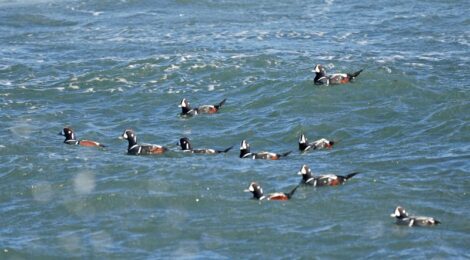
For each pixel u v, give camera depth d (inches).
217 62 2022.6
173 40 2284.7
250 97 1824.6
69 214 1274.6
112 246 1173.7
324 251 1139.9
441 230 1187.3
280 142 1599.4
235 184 1348.4
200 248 1159.0
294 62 2018.9
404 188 1323.8
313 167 1429.6
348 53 2105.1
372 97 1792.6
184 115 1736.0
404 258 1114.7
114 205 1291.8
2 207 1307.8
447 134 1594.5
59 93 1886.1
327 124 1662.2
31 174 1417.3
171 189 1332.4
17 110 1784.0
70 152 1525.6
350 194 1300.4
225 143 1598.2
